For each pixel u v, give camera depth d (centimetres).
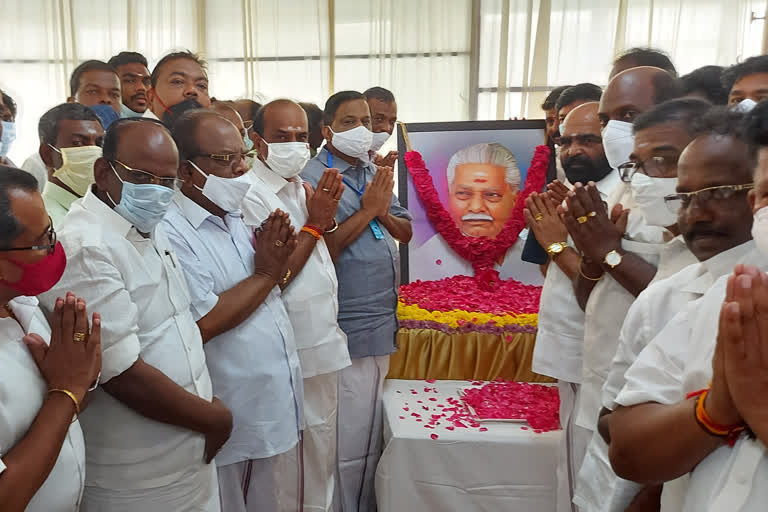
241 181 164
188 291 155
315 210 203
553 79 569
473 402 237
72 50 591
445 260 298
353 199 244
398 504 218
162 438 136
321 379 213
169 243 153
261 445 170
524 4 562
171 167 135
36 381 106
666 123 132
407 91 579
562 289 190
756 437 75
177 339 141
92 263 123
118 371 124
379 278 244
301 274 204
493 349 262
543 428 219
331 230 221
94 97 258
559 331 191
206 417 138
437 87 577
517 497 214
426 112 580
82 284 122
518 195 296
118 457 133
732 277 72
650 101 167
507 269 298
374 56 578
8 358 102
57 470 109
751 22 546
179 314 144
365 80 584
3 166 99
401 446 216
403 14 571
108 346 123
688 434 81
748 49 550
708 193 96
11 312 108
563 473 191
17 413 100
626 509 125
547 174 293
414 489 218
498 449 213
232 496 172
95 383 116
